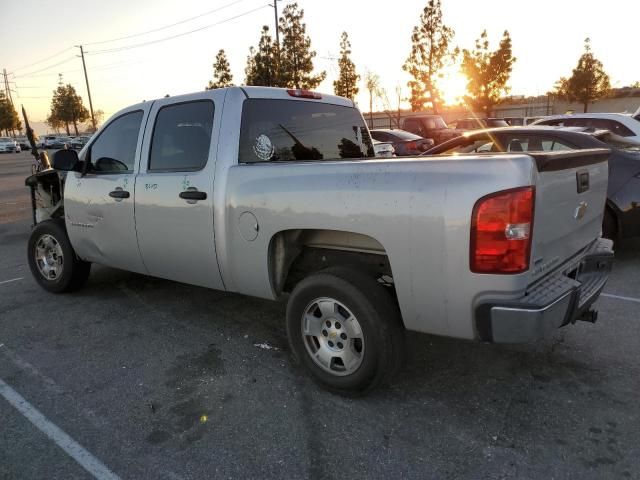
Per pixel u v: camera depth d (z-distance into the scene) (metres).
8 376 3.70
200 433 2.97
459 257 2.66
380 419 3.05
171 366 3.80
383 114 47.41
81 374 3.71
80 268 5.34
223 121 3.78
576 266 3.31
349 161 3.21
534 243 2.64
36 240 5.47
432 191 2.72
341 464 2.67
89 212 4.80
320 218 3.14
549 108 52.12
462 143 6.91
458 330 2.81
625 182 5.91
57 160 4.68
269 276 3.55
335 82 42.47
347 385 3.22
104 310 4.99
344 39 41.25
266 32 34.06
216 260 3.83
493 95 45.62
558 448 2.74
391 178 2.88
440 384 3.44
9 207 12.81
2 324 4.69
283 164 3.42
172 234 4.08
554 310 2.67
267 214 3.41
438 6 41.47
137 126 4.44
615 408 3.10
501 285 2.61
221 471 2.65
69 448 2.86
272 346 4.11
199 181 3.82
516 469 2.59
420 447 2.79
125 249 4.57
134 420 3.12
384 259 3.29
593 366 3.62
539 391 3.32
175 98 4.14
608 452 2.70
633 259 6.23
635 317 4.45
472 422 3.00
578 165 3.14
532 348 3.92
